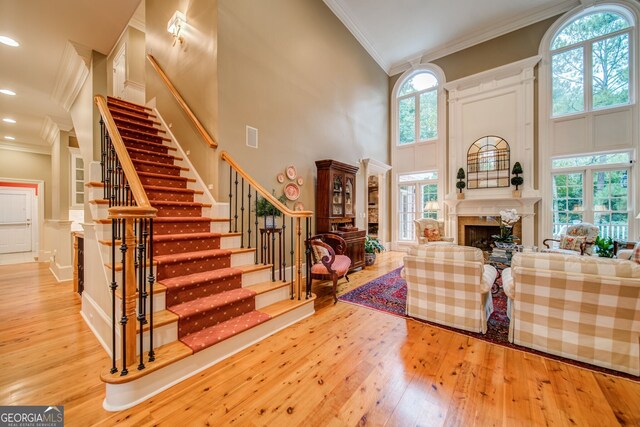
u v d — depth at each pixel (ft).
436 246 8.64
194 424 4.69
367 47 21.79
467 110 21.11
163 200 10.46
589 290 6.21
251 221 11.98
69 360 6.62
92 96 11.21
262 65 12.68
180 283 7.29
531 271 6.86
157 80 15.15
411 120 24.49
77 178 20.42
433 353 6.98
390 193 25.35
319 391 5.54
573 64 17.75
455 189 21.48
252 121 12.16
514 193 18.48
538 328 6.98
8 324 8.76
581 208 17.43
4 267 19.19
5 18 9.07
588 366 6.29
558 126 17.93
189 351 6.03
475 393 5.46
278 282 9.81
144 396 5.30
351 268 15.35
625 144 16.03
